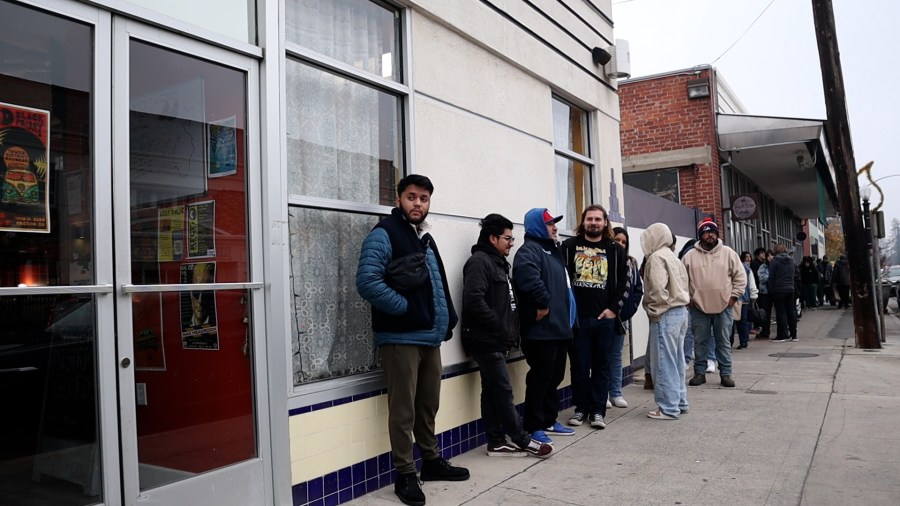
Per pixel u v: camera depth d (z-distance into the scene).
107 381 2.82
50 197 2.73
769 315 12.51
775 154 13.67
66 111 2.80
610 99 7.93
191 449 3.17
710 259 7.40
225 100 3.48
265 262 3.54
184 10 3.24
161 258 3.13
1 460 2.55
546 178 6.37
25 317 2.63
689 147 12.98
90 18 2.87
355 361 4.16
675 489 4.03
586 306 5.64
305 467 3.65
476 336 4.59
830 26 10.50
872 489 3.95
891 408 6.07
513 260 5.16
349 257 4.21
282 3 3.72
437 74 4.95
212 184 3.38
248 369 3.47
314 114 4.06
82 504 2.75
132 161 3.03
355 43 4.41
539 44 6.31
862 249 10.38
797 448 4.82
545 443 4.79
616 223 7.83
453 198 5.00
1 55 2.63
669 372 5.90
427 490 4.09
